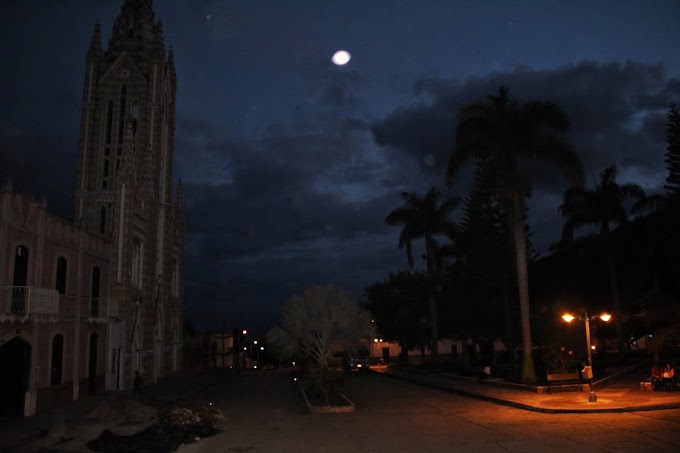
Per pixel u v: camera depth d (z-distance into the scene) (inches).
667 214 1659.7
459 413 832.3
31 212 906.7
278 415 889.5
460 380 1338.6
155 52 2202.3
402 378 1541.6
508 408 856.3
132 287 1439.5
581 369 1086.4
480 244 1678.2
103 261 1296.8
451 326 1727.4
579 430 642.8
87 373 1157.7
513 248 1578.5
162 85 2210.9
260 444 636.7
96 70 2219.5
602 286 2089.1
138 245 1585.9
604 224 1660.9
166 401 1112.8
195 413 821.9
